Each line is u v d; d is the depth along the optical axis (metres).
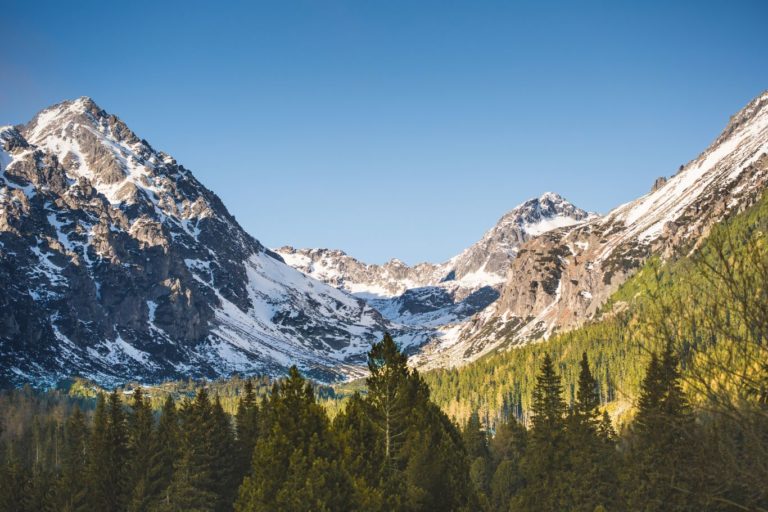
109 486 86.19
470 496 69.44
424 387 71.75
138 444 87.69
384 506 56.03
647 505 64.56
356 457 59.53
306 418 58.56
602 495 82.81
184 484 81.44
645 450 68.50
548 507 85.94
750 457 20.73
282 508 53.62
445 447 68.75
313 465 54.75
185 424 86.69
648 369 69.50
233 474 87.50
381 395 69.31
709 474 22.34
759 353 19.34
